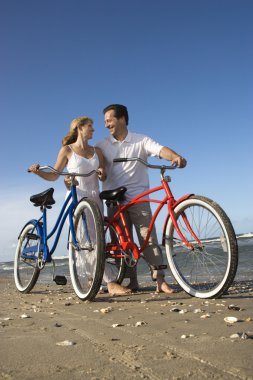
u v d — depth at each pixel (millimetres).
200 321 2318
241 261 9836
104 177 4492
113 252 4109
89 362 1563
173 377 1348
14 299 4336
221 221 3279
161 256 4133
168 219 3777
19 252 5105
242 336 1827
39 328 2350
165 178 3754
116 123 4430
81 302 3668
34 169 3871
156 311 2857
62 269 11867
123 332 2137
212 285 3418
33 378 1389
